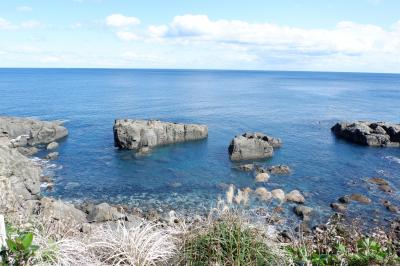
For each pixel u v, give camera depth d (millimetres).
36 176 22234
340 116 69375
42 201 15891
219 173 32500
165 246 6688
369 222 21719
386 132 46312
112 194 27453
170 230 7109
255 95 114250
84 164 35156
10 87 132500
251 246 6129
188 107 79312
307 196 26656
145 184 29672
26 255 5328
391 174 32562
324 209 23953
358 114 72875
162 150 40625
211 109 76438
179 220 7668
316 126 57844
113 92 117500
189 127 45469
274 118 65562
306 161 36812
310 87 165000
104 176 31641
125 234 6754
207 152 39938
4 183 9156
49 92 113812
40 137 44438
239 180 30578
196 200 26141
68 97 98812
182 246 6414
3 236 5305
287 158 37906
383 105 90750
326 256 6523
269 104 88125
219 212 6812
